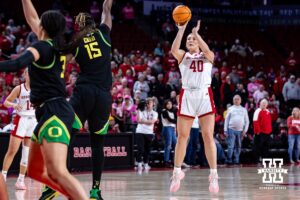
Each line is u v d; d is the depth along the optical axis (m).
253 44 31.56
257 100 22.72
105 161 17.00
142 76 20.27
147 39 28.23
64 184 5.78
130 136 17.78
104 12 8.34
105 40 8.13
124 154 17.58
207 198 8.99
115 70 21.17
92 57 7.99
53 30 6.05
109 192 10.05
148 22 30.75
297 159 21.20
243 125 19.77
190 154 18.58
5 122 17.11
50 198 7.11
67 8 28.28
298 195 9.47
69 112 6.07
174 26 28.91
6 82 19.20
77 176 14.38
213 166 9.73
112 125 17.81
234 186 11.27
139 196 9.33
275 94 24.84
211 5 32.59
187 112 9.72
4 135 14.85
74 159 16.17
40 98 6.05
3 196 6.20
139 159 17.89
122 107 18.50
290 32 33.03
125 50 26.89
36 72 6.04
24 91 11.32
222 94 21.91
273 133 22.20
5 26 24.20
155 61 23.20
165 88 20.91
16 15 26.97
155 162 19.19
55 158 5.83
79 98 7.96
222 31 31.66
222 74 22.31
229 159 19.80
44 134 5.89
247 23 33.44
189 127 9.81
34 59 5.82
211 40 30.45
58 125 5.93
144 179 13.37
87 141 16.56
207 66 9.72
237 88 22.34
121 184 11.88
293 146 21.16
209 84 9.77
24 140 11.22
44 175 6.23
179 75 22.52
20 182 11.06
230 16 33.03
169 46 27.11
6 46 22.22
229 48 30.02
